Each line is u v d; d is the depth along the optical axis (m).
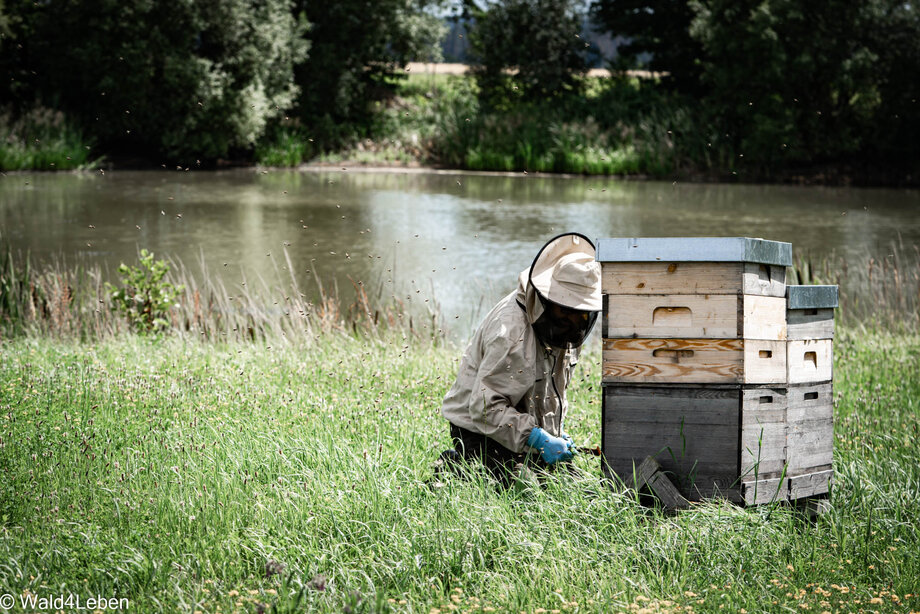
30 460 4.54
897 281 11.18
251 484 4.33
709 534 3.77
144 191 23.16
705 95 35.44
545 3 35.56
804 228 18.42
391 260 14.99
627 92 34.53
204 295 11.86
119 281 12.57
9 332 9.25
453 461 4.39
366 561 3.67
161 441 4.93
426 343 9.44
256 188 24.61
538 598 3.44
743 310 3.83
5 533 3.76
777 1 28.64
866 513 4.36
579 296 3.98
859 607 3.46
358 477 4.38
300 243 16.30
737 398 3.89
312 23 34.75
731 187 27.22
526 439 4.20
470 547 3.70
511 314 4.19
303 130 33.72
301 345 8.69
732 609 3.36
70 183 24.48
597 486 4.06
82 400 5.72
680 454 3.97
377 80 38.69
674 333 3.93
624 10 37.91
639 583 3.53
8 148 26.69
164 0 28.19
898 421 5.95
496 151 32.09
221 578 3.59
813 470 4.31
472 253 15.73
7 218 17.98
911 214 20.86
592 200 23.09
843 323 10.41
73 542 3.72
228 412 5.66
